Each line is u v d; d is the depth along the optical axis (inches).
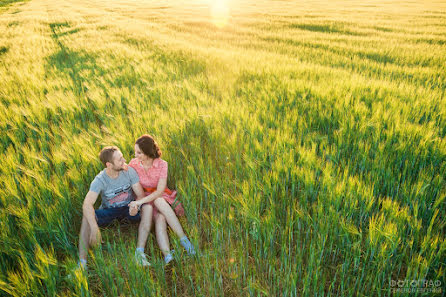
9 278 78.4
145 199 113.7
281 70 278.1
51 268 87.4
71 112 192.1
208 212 123.8
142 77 270.1
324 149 143.6
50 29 732.0
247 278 89.7
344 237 95.7
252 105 197.6
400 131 141.0
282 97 200.1
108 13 1117.1
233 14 1061.1
